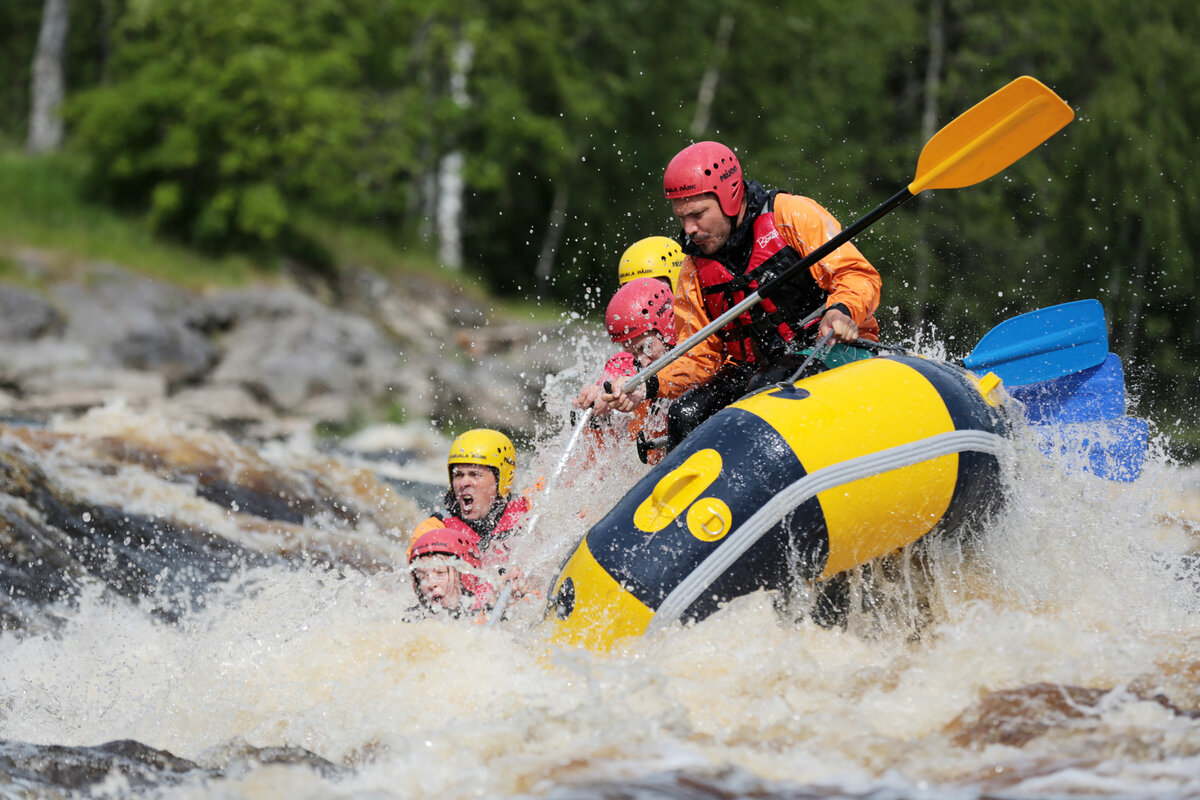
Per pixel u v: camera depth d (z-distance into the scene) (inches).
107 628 796.6
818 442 616.7
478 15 3806.6
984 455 651.5
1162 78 3373.5
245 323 2834.6
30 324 2438.5
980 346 792.3
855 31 3905.0
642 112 4018.2
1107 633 588.7
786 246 687.7
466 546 745.6
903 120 3897.6
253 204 3149.6
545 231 4222.4
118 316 2581.2
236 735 551.8
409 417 2709.2
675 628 591.2
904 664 550.0
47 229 2952.8
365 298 3385.8
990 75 3713.1
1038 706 486.0
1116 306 3272.6
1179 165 3292.3
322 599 800.9
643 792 424.8
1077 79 3595.0
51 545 916.0
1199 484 1322.6
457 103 3791.8
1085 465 746.8
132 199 3299.7
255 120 3186.5
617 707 510.6
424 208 4104.3
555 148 3745.1
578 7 3934.5
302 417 2581.2
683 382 745.0
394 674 591.8
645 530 611.2
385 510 1320.1
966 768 441.4
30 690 677.3
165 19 3299.7
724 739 482.0
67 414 2202.3
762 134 3850.9
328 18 3705.7
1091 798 406.9
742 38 3988.7
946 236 3408.0
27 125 4547.2
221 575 952.3
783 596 621.0
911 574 672.4
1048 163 3403.1
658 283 858.1
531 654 597.0
